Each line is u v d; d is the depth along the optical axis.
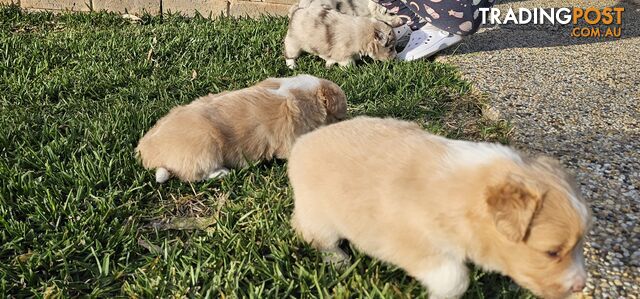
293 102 0.71
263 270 0.54
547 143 0.75
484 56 1.11
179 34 1.18
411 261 0.46
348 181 0.48
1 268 0.54
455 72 1.01
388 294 0.50
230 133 0.69
